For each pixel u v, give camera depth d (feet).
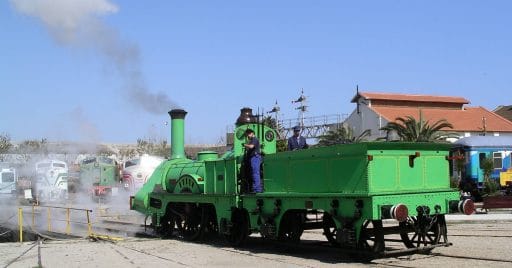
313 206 36.45
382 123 168.76
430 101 187.21
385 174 33.78
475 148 112.98
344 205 34.09
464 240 45.14
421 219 36.22
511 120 224.33
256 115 46.93
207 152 51.49
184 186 51.75
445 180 36.99
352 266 33.37
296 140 46.57
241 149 45.37
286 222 40.45
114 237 54.95
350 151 34.19
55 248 45.83
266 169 41.86
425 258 35.60
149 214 56.75
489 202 78.95
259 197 41.47
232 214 44.75
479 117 182.39
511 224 60.59
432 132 121.80
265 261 36.52
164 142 161.79
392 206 32.55
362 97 180.24
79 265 36.04
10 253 42.98
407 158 34.96
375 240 33.91
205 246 45.75
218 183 46.70
